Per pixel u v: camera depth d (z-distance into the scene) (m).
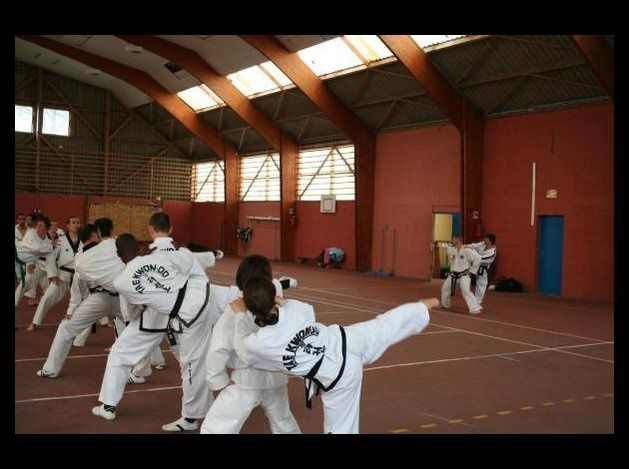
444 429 5.34
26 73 29.78
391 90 20.55
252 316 3.95
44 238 9.35
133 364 5.41
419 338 9.88
